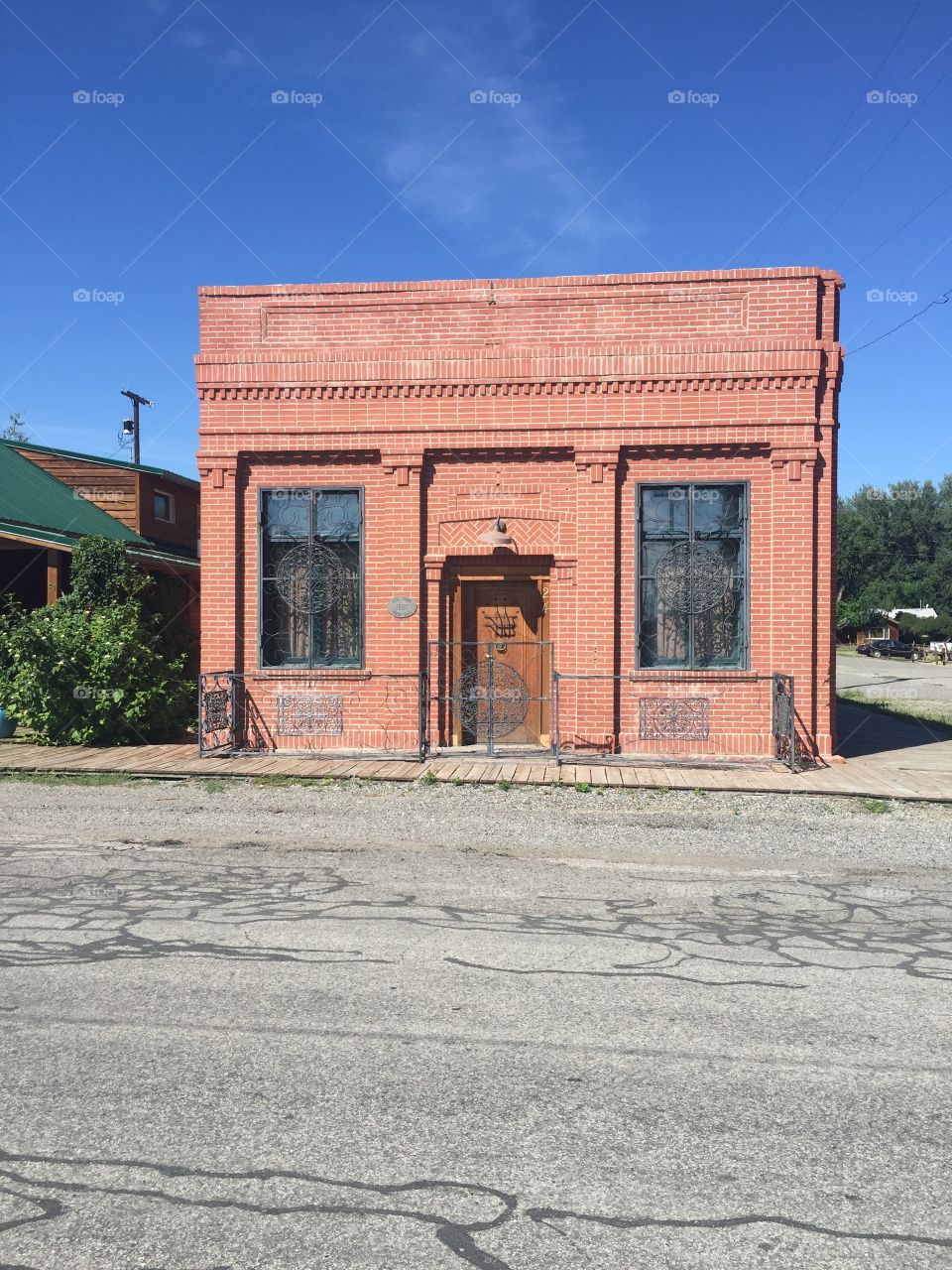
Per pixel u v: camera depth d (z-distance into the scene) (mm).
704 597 12852
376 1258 2928
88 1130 3635
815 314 12594
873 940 6090
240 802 10344
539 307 12953
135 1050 4344
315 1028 4609
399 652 13180
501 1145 3570
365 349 13188
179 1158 3455
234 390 13289
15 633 13578
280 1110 3805
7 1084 3996
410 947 5828
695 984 5262
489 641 12883
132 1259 2910
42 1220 3088
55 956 5582
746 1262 2930
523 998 5023
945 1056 4391
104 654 13609
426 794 10766
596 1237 3037
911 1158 3525
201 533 13391
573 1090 4008
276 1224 3080
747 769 12055
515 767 12055
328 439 13211
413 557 13141
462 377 12984
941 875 7758
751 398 12633
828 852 8469
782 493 12617
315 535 13406
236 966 5445
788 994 5125
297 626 13508
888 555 89438
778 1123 3762
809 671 12609
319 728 13273
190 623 22969
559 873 7711
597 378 12805
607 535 12828
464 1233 3047
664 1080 4121
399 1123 3717
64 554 20172
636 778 11398
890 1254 2975
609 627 12820
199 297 13344
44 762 12195
